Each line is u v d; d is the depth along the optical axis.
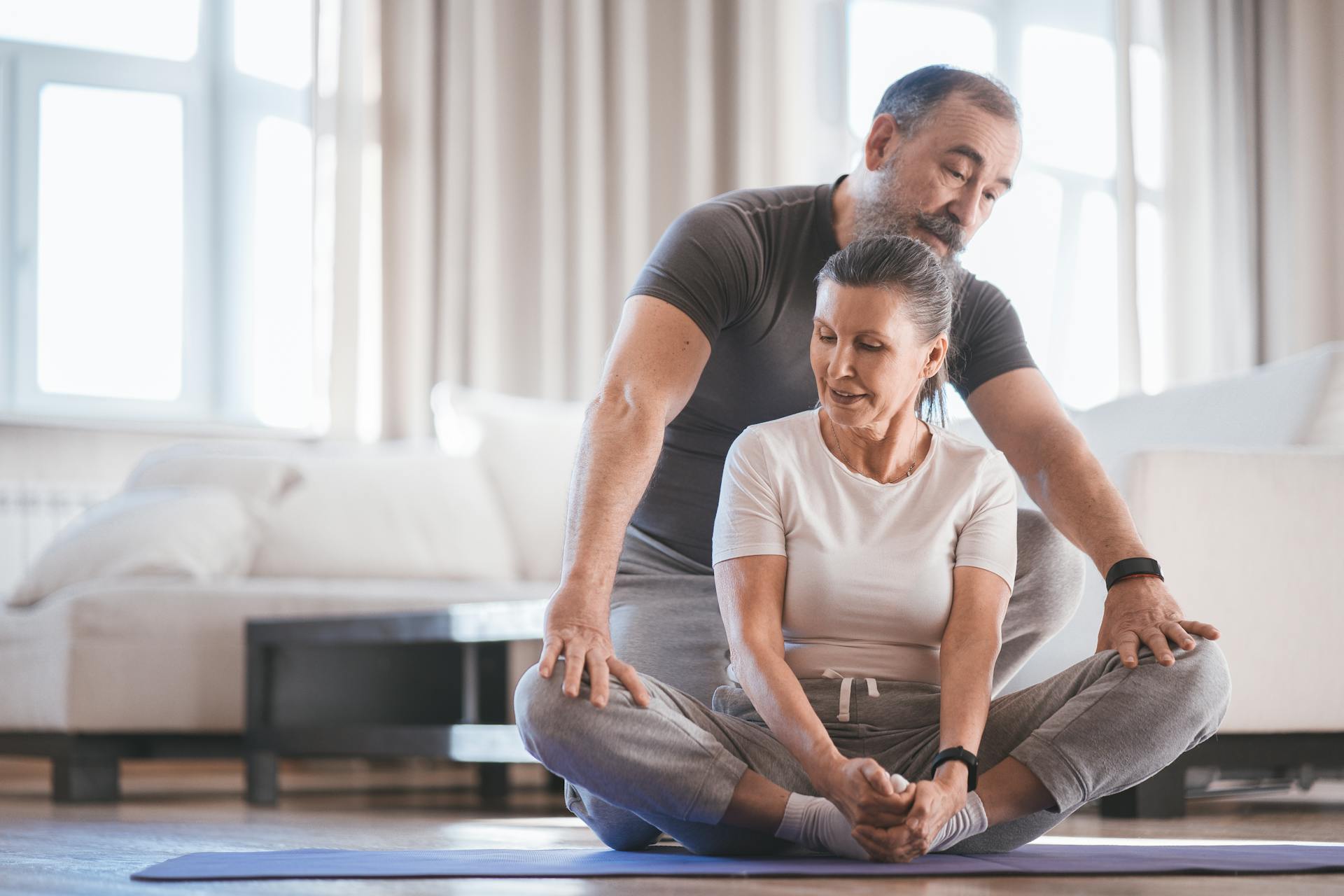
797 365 2.33
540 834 2.54
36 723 3.80
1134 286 6.30
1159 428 3.98
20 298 5.27
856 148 6.38
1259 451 3.23
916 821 1.62
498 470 4.92
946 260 2.28
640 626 2.17
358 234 5.44
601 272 5.82
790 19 6.15
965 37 6.60
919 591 1.86
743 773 1.76
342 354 5.40
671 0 6.05
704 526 2.31
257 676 3.74
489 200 5.64
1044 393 2.45
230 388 5.50
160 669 3.77
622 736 1.74
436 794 4.16
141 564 3.99
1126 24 6.41
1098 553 2.11
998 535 1.89
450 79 5.62
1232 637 3.16
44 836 2.49
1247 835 2.53
